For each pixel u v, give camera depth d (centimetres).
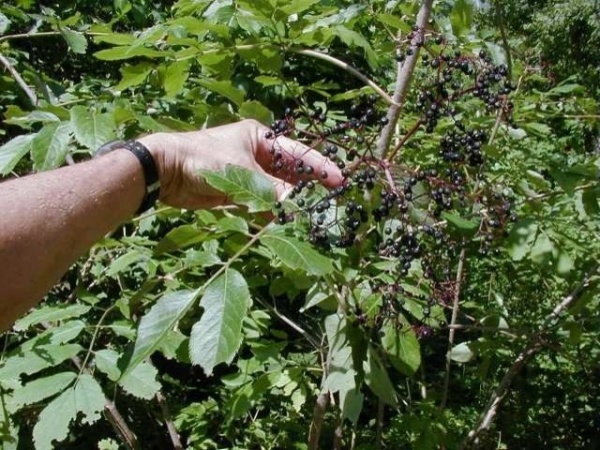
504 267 142
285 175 74
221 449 139
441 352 182
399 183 73
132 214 64
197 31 90
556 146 175
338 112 127
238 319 54
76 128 79
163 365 194
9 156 79
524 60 124
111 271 101
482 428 125
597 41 512
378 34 131
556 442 164
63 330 89
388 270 81
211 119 92
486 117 106
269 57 91
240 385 115
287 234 62
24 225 53
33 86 139
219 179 62
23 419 123
